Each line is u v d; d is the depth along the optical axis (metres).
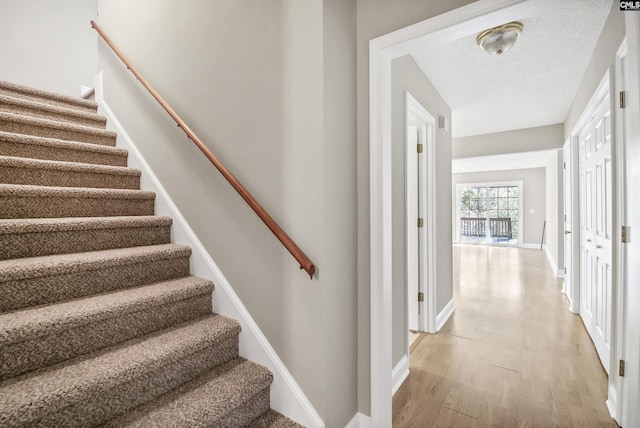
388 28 1.55
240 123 1.72
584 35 2.27
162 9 2.22
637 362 1.28
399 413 1.82
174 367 1.41
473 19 1.29
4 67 3.54
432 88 3.08
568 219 4.07
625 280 1.67
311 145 1.43
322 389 1.43
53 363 1.25
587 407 1.85
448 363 2.39
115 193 2.06
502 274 5.51
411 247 3.04
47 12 3.86
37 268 1.37
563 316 3.36
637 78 1.20
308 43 1.44
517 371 2.26
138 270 1.73
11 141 1.94
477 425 1.71
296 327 1.50
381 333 1.60
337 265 1.51
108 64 2.81
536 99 3.55
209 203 1.89
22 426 0.98
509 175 9.55
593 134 2.70
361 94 1.65
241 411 1.42
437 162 3.16
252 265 1.67
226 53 1.79
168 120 2.17
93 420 1.16
